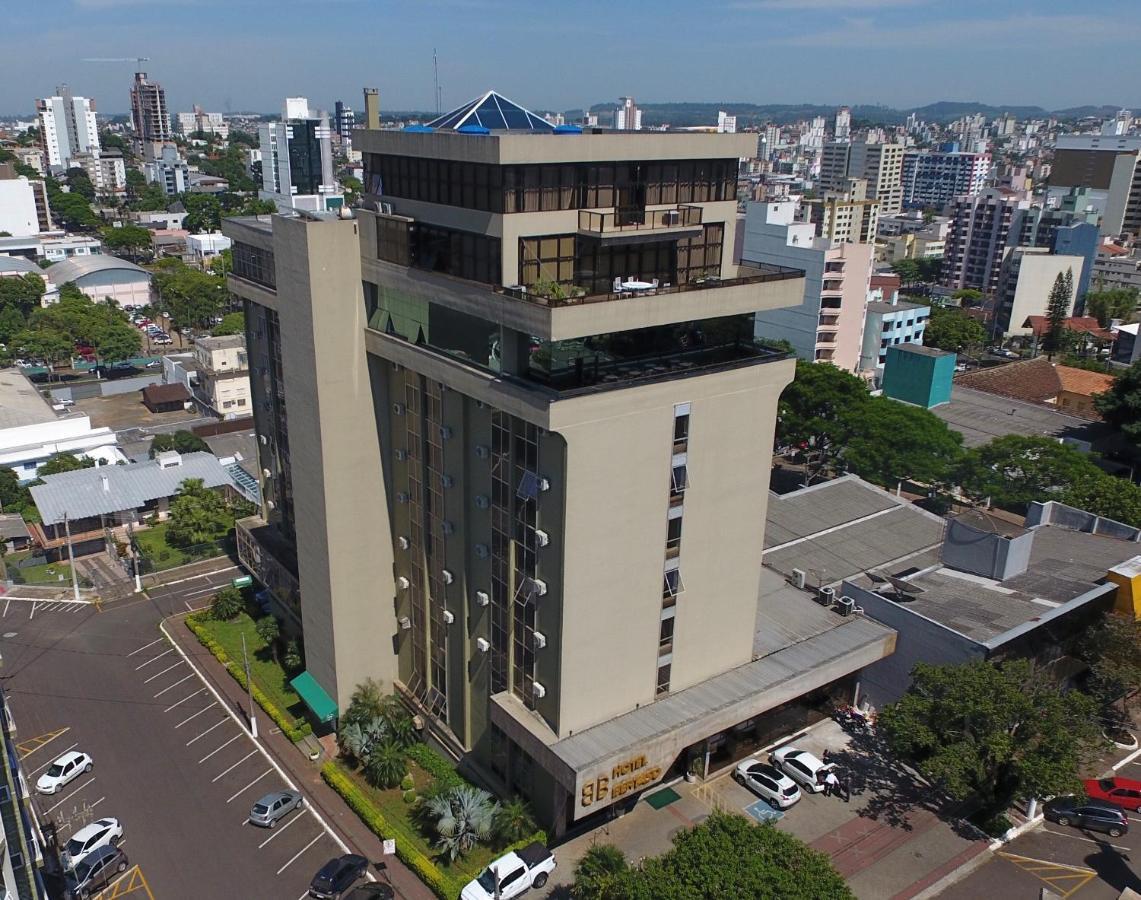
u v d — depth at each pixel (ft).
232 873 155.53
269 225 210.79
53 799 173.58
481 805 157.99
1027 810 166.81
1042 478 292.81
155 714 201.36
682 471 149.59
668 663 161.38
